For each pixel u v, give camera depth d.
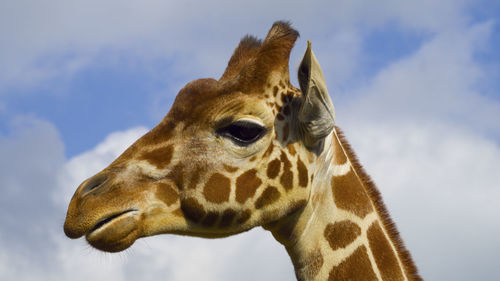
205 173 5.89
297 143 6.19
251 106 5.95
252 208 5.95
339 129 6.93
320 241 6.20
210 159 5.91
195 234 6.12
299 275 6.30
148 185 5.84
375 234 6.24
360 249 6.12
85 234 5.57
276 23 6.44
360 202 6.36
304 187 6.12
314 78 5.72
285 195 6.03
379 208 6.48
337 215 6.24
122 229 5.59
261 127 5.97
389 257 6.16
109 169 5.87
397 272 6.10
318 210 6.27
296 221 6.25
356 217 6.25
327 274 6.09
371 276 6.00
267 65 6.15
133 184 5.80
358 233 6.18
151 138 6.08
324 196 6.31
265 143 6.01
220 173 5.89
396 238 6.34
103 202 5.58
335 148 6.58
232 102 5.94
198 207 5.86
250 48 6.79
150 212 5.78
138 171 5.86
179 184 5.91
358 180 6.55
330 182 6.37
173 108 6.16
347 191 6.38
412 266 6.20
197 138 5.96
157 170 5.89
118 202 5.64
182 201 5.90
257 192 5.95
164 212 5.84
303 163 6.16
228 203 5.87
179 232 6.00
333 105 6.00
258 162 5.99
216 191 5.85
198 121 5.98
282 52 6.27
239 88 6.04
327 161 6.40
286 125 6.16
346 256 6.09
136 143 6.09
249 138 5.95
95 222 5.49
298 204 6.08
